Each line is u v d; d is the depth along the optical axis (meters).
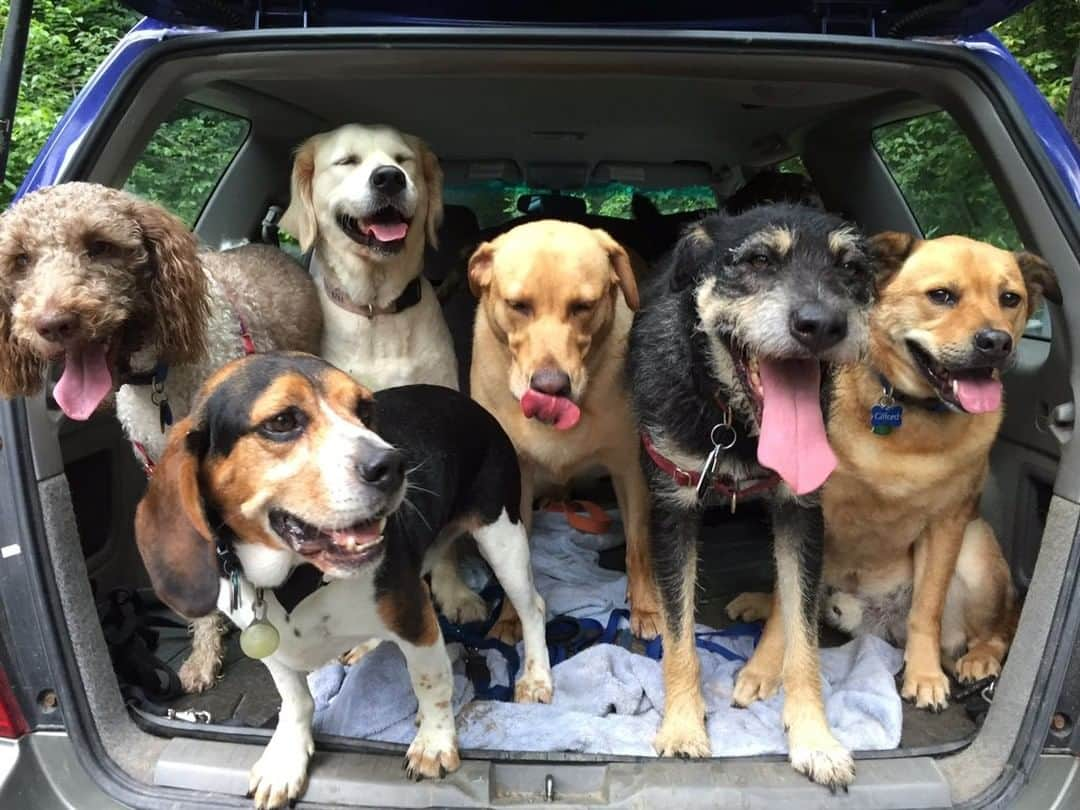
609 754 0.90
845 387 1.14
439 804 0.85
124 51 1.08
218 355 1.21
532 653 1.13
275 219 1.90
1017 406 1.23
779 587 1.08
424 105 1.63
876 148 1.75
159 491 0.79
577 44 1.04
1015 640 0.92
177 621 1.27
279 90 1.53
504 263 1.25
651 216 2.15
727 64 1.07
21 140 3.60
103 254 1.07
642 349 1.13
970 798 0.85
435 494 1.01
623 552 1.61
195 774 0.87
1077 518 0.91
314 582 0.83
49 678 0.87
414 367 1.47
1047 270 1.02
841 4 1.05
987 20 1.04
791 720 0.96
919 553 1.21
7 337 1.02
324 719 1.03
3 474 0.91
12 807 0.82
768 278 0.95
